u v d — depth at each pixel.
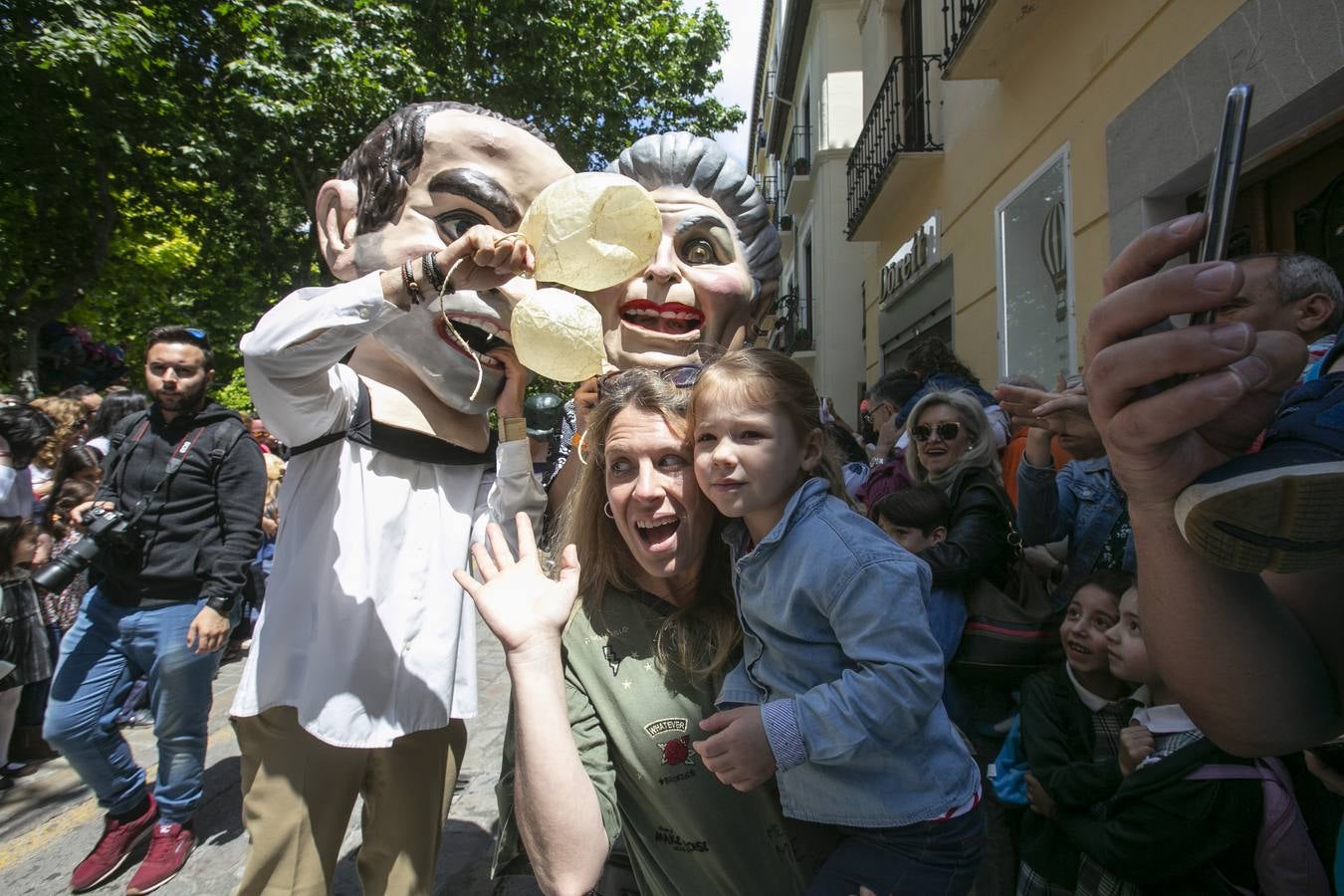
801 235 15.16
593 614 1.45
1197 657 0.81
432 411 1.89
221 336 12.95
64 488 3.77
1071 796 1.76
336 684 1.64
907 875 1.24
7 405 3.53
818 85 12.60
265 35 8.40
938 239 7.30
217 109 9.38
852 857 1.26
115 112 8.84
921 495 2.46
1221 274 0.59
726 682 1.35
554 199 1.41
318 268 11.20
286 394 1.59
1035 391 2.10
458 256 1.40
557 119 10.52
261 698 1.69
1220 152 0.65
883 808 1.22
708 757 1.19
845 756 1.14
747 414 1.28
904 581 1.21
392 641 1.70
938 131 7.31
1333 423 0.65
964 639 2.15
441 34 9.65
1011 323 5.59
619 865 1.72
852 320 12.07
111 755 2.68
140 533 2.61
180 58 9.14
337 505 1.74
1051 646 2.11
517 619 1.19
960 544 2.20
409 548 1.77
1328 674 0.86
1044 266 5.08
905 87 7.99
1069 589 2.35
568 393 7.23
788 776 1.27
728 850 1.32
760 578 1.31
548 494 2.26
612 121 11.05
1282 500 0.62
